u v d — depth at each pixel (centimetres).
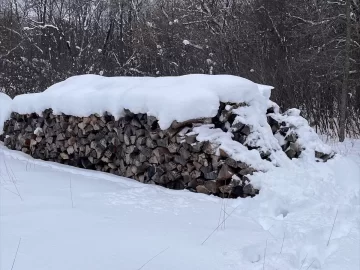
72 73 2145
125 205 483
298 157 607
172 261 329
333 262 340
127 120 657
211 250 353
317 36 1406
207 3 1991
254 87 601
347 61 1159
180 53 1992
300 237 387
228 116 574
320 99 1341
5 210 455
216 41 1761
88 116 736
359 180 583
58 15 2686
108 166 717
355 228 414
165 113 575
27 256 330
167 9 2181
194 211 466
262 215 461
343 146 958
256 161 537
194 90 583
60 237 372
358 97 1322
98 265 318
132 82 730
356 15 1369
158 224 415
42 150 877
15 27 2322
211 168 547
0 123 1041
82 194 534
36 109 871
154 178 612
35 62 2183
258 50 1568
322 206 476
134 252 343
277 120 634
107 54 2375
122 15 2512
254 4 1727
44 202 489
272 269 321
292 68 1391
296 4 1530
